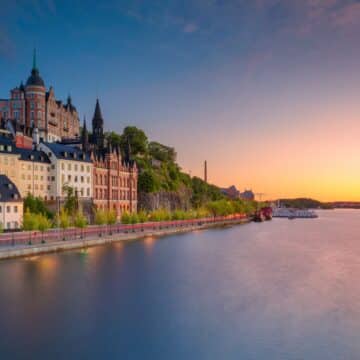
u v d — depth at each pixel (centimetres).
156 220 17300
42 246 9631
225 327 4903
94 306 5666
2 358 4012
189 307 5694
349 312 5553
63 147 16850
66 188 15212
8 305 5653
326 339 4588
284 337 4625
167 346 4325
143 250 11094
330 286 7081
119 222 17275
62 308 5547
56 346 4291
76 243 10844
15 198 12475
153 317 5228
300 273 8238
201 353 4169
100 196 18000
